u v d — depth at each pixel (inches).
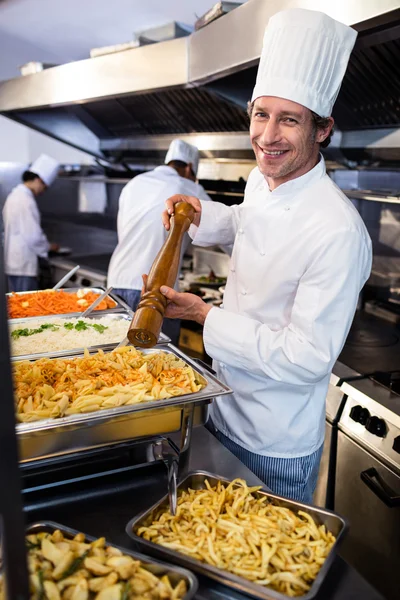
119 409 53.1
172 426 55.5
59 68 163.2
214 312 60.0
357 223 58.9
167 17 172.1
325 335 56.5
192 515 45.7
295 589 39.7
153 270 57.1
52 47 228.1
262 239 64.9
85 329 89.6
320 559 41.6
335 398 92.7
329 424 93.3
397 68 89.4
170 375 61.6
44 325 90.9
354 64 95.3
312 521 45.2
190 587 37.3
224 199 159.5
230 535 42.9
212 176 164.9
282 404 64.7
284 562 40.9
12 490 26.9
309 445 66.6
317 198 61.6
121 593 36.7
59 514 50.0
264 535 42.9
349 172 125.8
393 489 79.7
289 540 43.1
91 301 107.3
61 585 37.7
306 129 58.8
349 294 57.1
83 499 52.2
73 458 53.8
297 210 62.1
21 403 53.9
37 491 53.0
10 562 27.3
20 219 211.9
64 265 207.0
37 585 37.1
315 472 69.4
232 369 67.9
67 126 207.2
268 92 58.0
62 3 192.4
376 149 110.6
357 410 86.5
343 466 90.9
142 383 58.7
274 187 65.4
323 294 56.7
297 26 56.6
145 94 150.0
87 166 247.4
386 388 87.0
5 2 208.8
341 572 42.9
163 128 173.5
